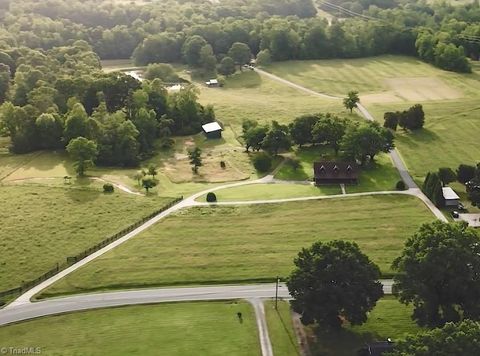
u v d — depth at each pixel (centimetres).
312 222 12850
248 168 16412
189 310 9919
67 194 13875
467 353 6975
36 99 18038
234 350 8869
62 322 9612
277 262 11312
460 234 9238
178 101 19762
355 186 14812
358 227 12644
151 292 10438
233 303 10094
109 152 16512
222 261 11362
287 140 16925
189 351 8844
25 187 14225
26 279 10744
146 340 9100
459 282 8775
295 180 15562
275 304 10025
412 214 13250
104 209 13250
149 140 18162
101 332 9331
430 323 8944
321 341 9100
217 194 14375
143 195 14125
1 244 11750
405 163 16238
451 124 18938
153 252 11669
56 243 11888
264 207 13550
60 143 17375
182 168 16450
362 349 8669
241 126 19800
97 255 11569
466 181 14712
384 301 10088
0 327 9481
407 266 9156
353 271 8988
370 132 15875
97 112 17962
